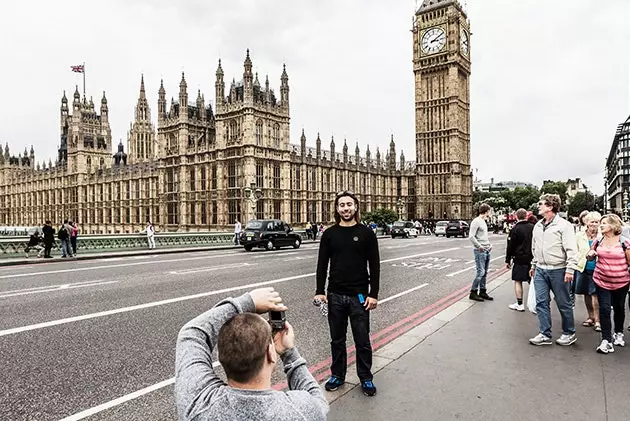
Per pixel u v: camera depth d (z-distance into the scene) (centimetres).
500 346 797
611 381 627
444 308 1199
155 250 3278
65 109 13150
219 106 6131
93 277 1792
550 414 523
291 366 274
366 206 8631
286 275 1858
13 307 1193
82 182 9862
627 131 11412
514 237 1109
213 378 236
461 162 9100
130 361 771
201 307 1200
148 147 11756
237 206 5906
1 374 706
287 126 6425
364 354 601
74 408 587
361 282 628
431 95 9175
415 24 9456
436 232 6594
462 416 520
